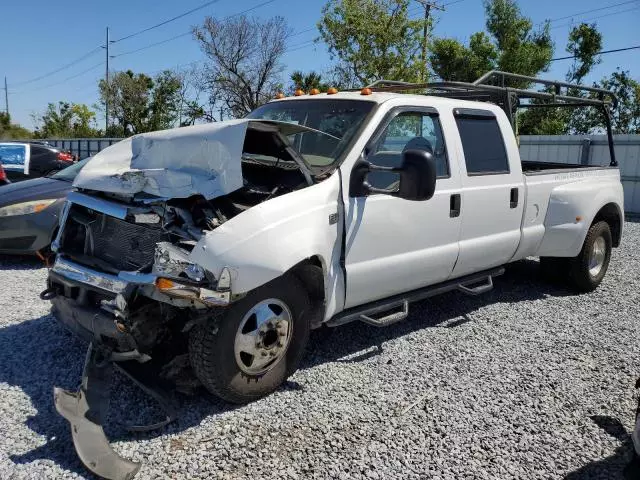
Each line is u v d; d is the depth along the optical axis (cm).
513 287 697
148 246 374
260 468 322
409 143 476
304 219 387
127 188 374
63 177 802
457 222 509
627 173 1529
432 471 326
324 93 523
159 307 366
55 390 331
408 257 470
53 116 5581
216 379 366
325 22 2214
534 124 2530
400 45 2192
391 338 517
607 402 411
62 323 420
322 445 346
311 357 469
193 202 373
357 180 423
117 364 379
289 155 428
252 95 3438
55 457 324
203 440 346
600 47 2730
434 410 392
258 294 377
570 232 629
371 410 388
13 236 721
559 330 552
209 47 3347
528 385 433
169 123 4412
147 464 321
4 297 605
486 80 684
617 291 696
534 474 328
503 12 2834
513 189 566
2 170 1036
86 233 418
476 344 509
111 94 4391
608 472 331
